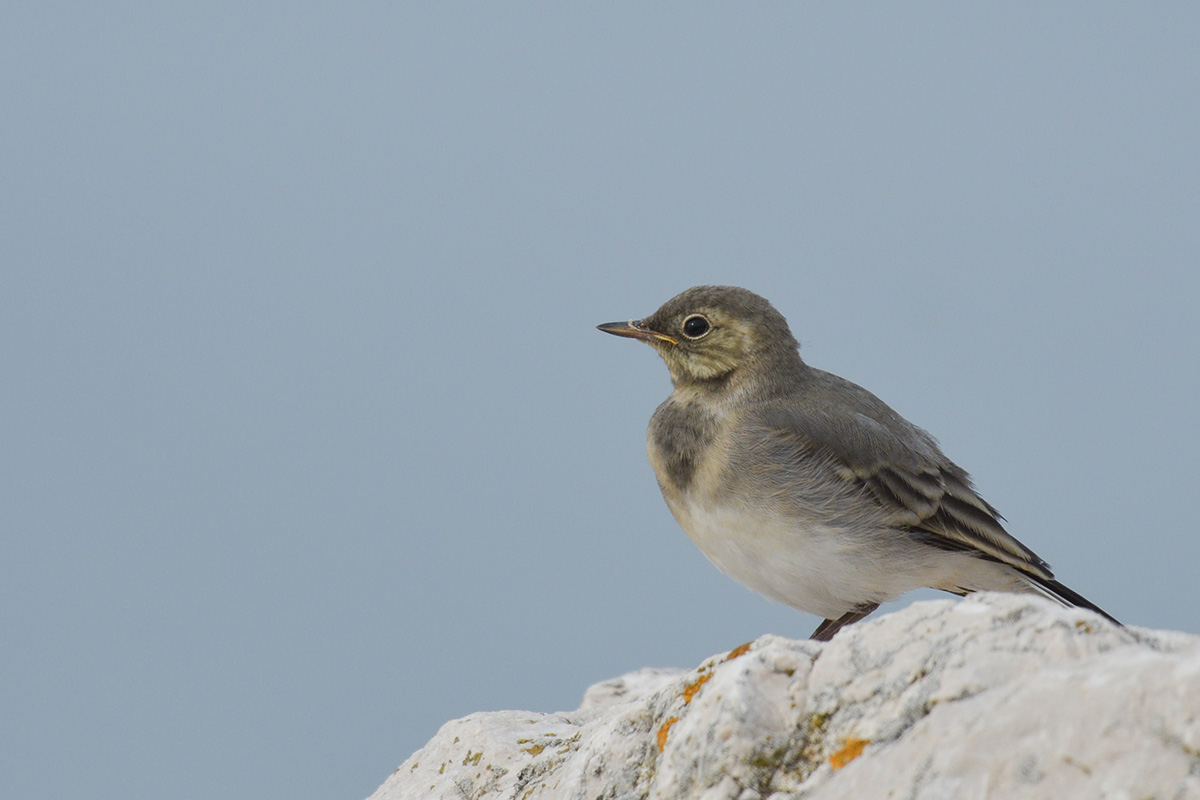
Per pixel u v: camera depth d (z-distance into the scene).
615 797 10.10
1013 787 7.34
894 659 9.12
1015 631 8.82
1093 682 7.54
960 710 8.14
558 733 13.82
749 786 9.02
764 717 9.26
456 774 13.37
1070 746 7.30
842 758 8.74
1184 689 7.12
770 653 9.69
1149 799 6.86
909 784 7.74
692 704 9.83
